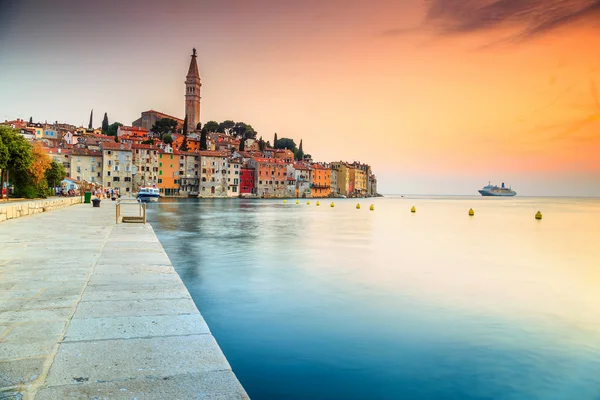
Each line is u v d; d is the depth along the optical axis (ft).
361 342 29.01
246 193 531.50
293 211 250.16
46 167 209.15
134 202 268.00
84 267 37.01
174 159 456.45
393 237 111.34
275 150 651.66
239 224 143.54
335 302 39.83
